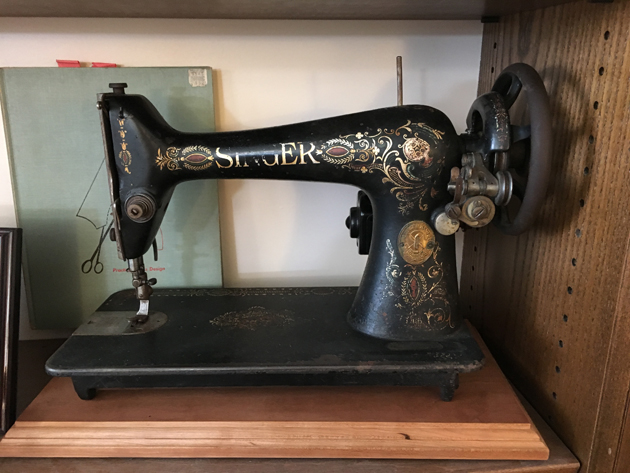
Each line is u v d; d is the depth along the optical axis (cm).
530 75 68
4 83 89
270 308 90
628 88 59
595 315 67
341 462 70
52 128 92
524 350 86
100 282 100
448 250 78
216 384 74
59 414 73
